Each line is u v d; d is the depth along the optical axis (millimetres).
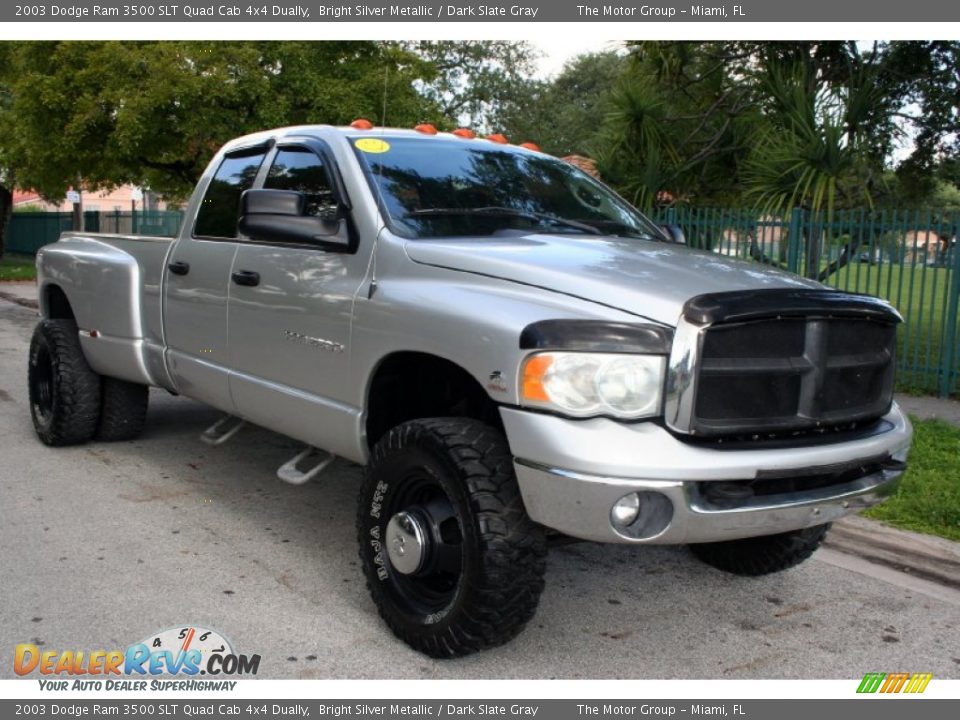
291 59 14797
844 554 4988
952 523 5094
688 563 4781
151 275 5527
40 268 6625
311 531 4988
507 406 3227
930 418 7809
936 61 10945
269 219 4098
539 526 3336
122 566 4398
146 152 15328
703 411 3148
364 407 3941
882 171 11312
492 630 3346
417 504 3643
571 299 3318
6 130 17906
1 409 7781
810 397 3336
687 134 11367
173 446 6594
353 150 4336
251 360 4641
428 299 3588
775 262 9727
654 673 3596
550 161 5129
